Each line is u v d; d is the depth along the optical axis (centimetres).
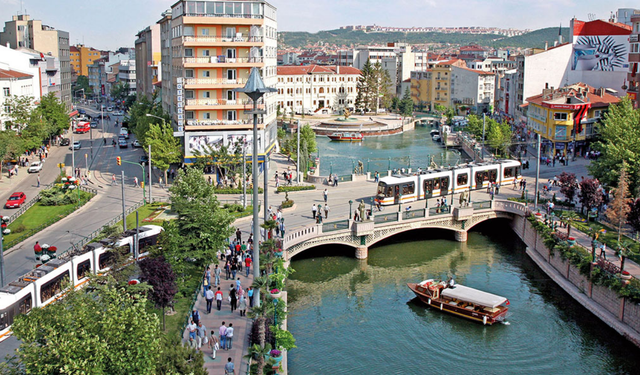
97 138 14300
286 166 10194
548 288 5631
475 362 4338
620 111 9469
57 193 7712
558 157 10638
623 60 13250
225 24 8594
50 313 2772
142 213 7044
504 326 4881
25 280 4347
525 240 6906
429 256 6544
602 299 4991
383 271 6100
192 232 4828
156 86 14750
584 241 5956
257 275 3641
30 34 17988
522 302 5319
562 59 13862
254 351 3192
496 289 5603
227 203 7150
